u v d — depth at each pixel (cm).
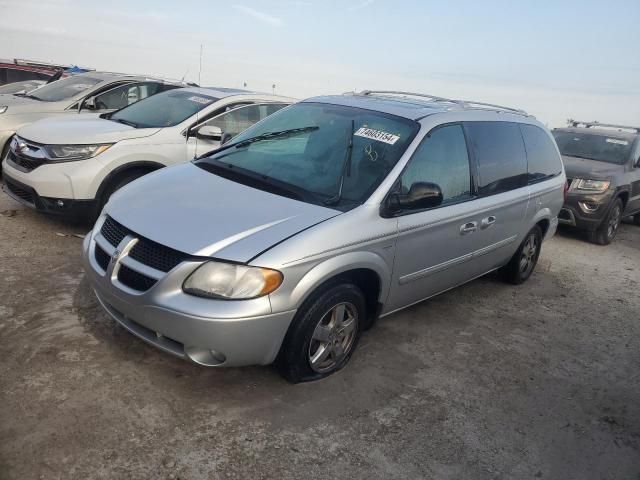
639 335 520
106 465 262
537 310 543
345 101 460
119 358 349
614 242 911
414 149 391
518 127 538
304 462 284
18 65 1452
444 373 394
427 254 405
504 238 514
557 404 379
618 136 962
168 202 345
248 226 315
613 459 329
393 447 306
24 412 289
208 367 326
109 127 600
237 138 464
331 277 328
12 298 408
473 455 311
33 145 553
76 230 579
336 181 373
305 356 333
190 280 295
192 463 272
